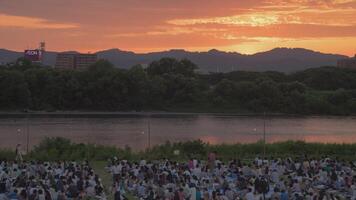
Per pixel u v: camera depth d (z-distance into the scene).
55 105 176.75
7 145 88.44
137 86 183.62
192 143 63.56
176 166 45.81
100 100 180.75
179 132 121.00
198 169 44.34
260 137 111.75
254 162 49.97
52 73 179.75
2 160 49.06
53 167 44.91
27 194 34.28
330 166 47.03
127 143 96.69
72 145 60.78
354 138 112.94
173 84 190.88
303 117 171.62
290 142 67.75
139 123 143.62
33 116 156.75
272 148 65.00
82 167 44.88
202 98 191.50
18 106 170.88
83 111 176.50
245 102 188.38
